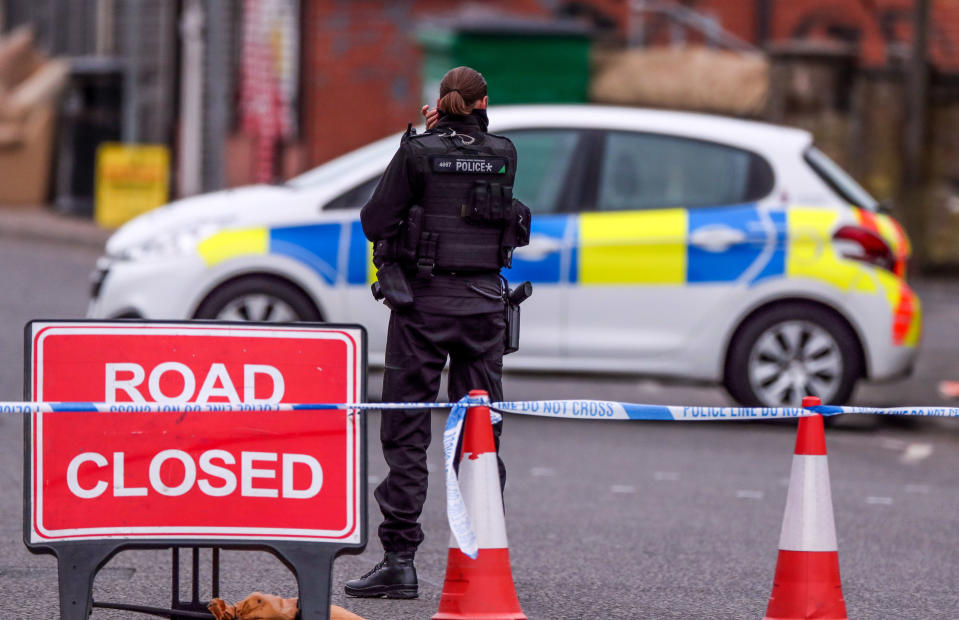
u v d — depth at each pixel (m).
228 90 78.50
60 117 87.00
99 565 17.48
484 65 64.06
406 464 21.02
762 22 75.38
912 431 38.00
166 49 83.50
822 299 36.72
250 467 17.83
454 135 20.53
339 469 17.97
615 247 36.44
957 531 27.00
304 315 36.69
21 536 24.70
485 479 18.59
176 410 17.58
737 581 23.02
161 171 76.94
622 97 65.19
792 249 36.66
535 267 36.47
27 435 17.36
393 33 71.50
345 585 21.58
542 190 36.97
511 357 36.66
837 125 60.12
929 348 47.47
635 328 36.62
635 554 24.59
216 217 37.16
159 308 36.56
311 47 71.31
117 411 17.50
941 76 60.81
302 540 17.88
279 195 37.28
